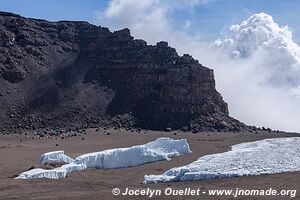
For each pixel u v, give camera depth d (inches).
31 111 6456.7
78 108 6663.4
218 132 6127.0
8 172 3403.1
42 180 3053.6
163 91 6845.5
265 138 5300.2
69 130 5989.2
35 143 4995.1
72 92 6948.8
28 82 6929.1
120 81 7273.6
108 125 6333.7
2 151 4399.6
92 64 7578.7
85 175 3380.9
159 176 3166.8
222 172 3041.3
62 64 7445.9
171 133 5836.6
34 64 7258.9
